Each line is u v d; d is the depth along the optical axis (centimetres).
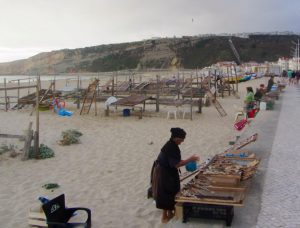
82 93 3056
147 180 1123
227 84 4453
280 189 835
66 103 3125
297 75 5100
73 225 718
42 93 2931
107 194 1009
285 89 4131
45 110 2736
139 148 1562
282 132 1491
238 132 1903
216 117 2448
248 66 10144
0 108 2930
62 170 1245
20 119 2372
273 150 1189
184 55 19475
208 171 844
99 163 1327
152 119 2366
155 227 799
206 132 1911
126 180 1127
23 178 1164
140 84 3656
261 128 1589
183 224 676
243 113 2270
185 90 3125
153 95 3478
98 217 856
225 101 3512
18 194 1020
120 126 2112
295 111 2148
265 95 2534
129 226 808
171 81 4153
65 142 1628
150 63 19738
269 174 944
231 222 673
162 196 729
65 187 1073
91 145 1622
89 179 1143
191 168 990
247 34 19450
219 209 670
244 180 820
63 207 763
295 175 934
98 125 2148
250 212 715
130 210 894
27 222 832
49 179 1149
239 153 1078
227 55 17775
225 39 19112
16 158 1395
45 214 721
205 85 3369
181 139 726
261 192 819
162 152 734
